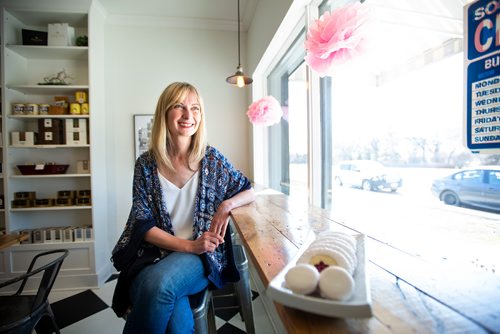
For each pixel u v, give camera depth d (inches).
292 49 82.1
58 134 96.0
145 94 113.8
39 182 103.0
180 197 46.4
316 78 62.2
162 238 41.4
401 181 37.2
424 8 32.8
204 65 118.3
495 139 20.2
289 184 91.7
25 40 95.7
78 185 105.7
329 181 63.2
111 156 109.7
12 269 93.9
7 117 92.5
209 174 47.9
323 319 14.6
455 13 28.1
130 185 112.6
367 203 46.8
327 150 63.1
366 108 47.2
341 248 19.2
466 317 14.2
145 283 34.2
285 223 37.2
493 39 20.1
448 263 21.9
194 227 45.1
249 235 31.6
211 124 119.6
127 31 112.6
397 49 38.1
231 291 74.8
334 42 28.0
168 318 33.3
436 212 30.9
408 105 36.6
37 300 51.6
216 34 118.9
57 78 98.1
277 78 103.6
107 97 109.9
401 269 20.7
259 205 50.6
